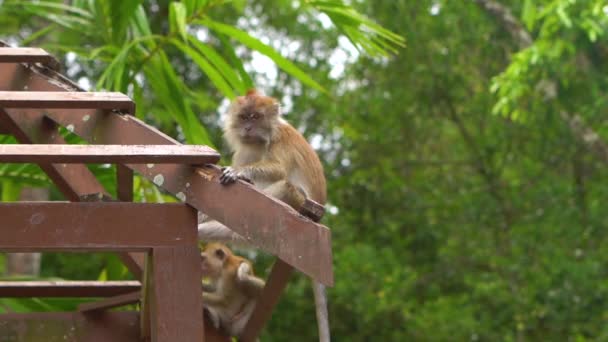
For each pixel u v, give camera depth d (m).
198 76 20.67
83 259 19.55
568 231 18.81
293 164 8.24
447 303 18.69
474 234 19.45
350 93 19.88
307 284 19.94
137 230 5.59
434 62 19.33
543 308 17.98
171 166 5.73
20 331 7.06
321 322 6.45
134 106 5.99
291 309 19.97
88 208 5.55
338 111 19.58
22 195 14.20
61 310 9.10
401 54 19.17
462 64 19.64
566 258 18.55
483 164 19.75
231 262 7.44
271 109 8.29
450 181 20.28
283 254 5.48
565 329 18.06
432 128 20.11
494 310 18.72
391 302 18.33
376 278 18.48
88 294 7.89
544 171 19.61
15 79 6.56
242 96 8.45
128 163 5.47
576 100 18.45
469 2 19.19
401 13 19.11
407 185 20.23
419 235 19.72
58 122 6.30
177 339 5.56
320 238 5.49
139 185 9.66
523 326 18.02
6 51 6.46
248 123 8.21
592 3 14.62
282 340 19.83
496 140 19.53
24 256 14.20
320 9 8.77
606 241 18.81
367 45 8.86
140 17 9.63
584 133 18.83
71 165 6.72
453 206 19.69
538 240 18.78
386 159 20.09
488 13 19.08
